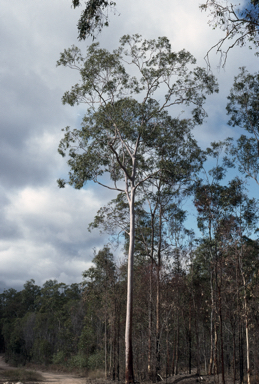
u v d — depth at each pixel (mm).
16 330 69500
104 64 22578
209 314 33094
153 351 24203
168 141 24672
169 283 27281
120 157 26812
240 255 20766
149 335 24453
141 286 28531
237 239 20938
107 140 24031
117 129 23328
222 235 21000
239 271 21547
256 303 20641
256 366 22203
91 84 22922
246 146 26422
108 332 34781
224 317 21953
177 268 28469
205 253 30875
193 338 36750
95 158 24016
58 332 57094
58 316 62000
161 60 23438
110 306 30016
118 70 22922
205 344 33312
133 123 23609
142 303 28328
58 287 74500
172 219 30531
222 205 26672
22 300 93188
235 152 26969
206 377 23688
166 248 28828
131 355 19750
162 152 25359
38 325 64500
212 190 27578
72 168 24156
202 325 34062
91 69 22734
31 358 60750
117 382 24406
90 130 23672
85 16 12070
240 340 22938
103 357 36156
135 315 28391
